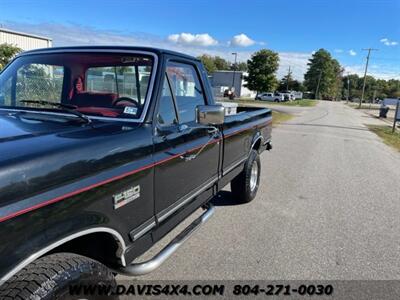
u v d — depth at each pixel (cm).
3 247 142
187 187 300
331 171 830
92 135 204
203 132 327
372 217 523
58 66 308
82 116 246
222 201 556
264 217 498
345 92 14338
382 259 388
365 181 751
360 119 3098
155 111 254
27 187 151
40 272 160
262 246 405
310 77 12094
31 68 315
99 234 204
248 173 515
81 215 178
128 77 276
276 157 973
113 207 201
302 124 2088
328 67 11894
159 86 263
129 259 225
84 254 210
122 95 276
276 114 2803
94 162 188
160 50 281
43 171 159
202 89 349
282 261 372
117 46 295
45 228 159
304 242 423
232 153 425
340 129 1931
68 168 172
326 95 12294
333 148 1199
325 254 394
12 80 313
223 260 368
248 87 7206
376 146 1341
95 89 292
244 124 470
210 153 348
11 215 143
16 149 164
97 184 187
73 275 168
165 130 261
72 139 191
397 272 361
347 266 369
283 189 650
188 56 322
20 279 155
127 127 234
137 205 225
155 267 242
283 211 528
